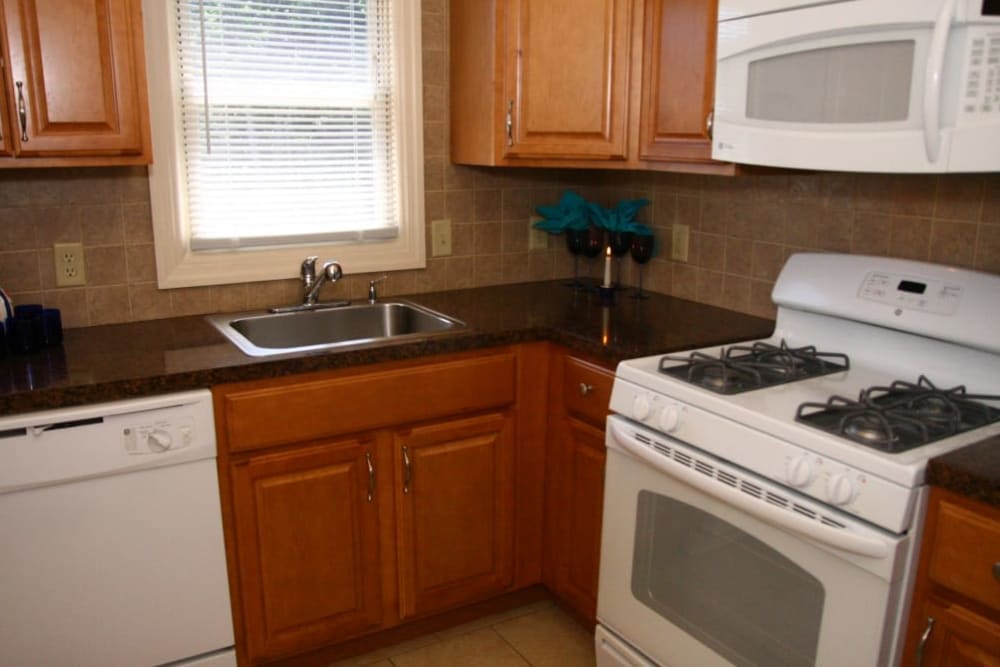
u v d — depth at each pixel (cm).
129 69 188
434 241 269
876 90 159
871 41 158
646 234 258
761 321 232
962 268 177
